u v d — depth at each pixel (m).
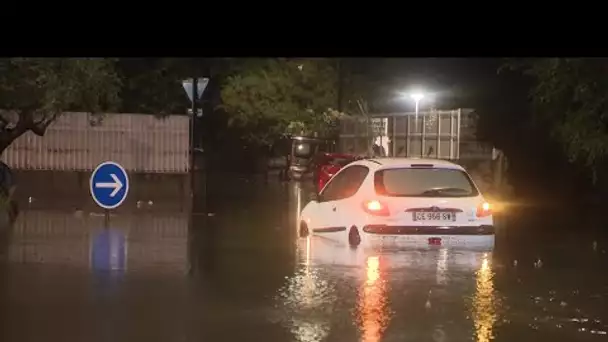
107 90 20.97
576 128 22.22
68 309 8.77
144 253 12.84
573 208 25.19
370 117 40.59
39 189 25.66
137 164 27.36
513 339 7.64
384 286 10.00
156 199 24.25
